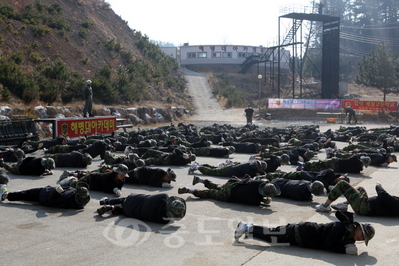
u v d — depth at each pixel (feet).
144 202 23.85
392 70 156.97
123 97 133.59
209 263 17.67
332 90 162.71
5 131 61.57
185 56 261.65
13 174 39.11
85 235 21.31
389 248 19.94
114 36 186.91
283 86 231.50
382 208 24.91
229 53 258.98
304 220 24.56
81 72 134.31
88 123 77.10
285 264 17.66
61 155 44.06
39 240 20.52
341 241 18.93
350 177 39.09
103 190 31.04
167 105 149.07
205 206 27.78
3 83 92.02
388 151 51.29
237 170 36.45
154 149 50.29
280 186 30.81
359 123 132.77
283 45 168.66
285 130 81.00
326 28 162.40
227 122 134.92
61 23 149.18
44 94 96.68
